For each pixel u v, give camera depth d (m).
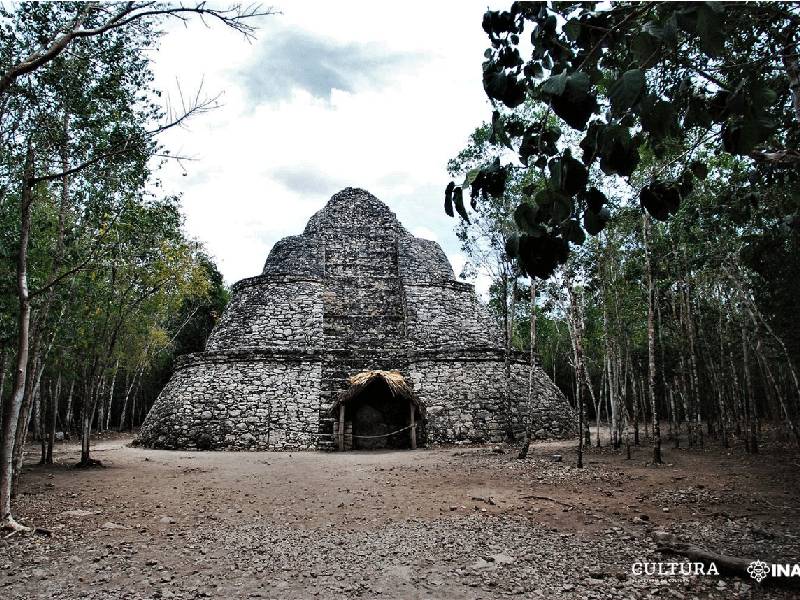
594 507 8.50
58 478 12.27
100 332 15.27
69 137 9.26
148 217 13.70
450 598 4.95
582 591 5.05
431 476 11.94
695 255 15.14
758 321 14.04
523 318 31.41
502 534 7.05
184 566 5.94
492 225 17.09
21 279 8.02
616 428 17.31
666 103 2.06
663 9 2.37
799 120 3.99
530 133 2.77
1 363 10.50
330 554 6.32
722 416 15.70
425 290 25.70
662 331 20.73
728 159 11.72
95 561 6.12
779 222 8.92
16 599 4.98
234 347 22.75
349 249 28.73
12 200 9.87
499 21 2.50
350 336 24.31
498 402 20.53
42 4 7.84
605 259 17.14
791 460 12.23
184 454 17.30
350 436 18.73
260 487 10.90
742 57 4.35
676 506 8.41
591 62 2.46
